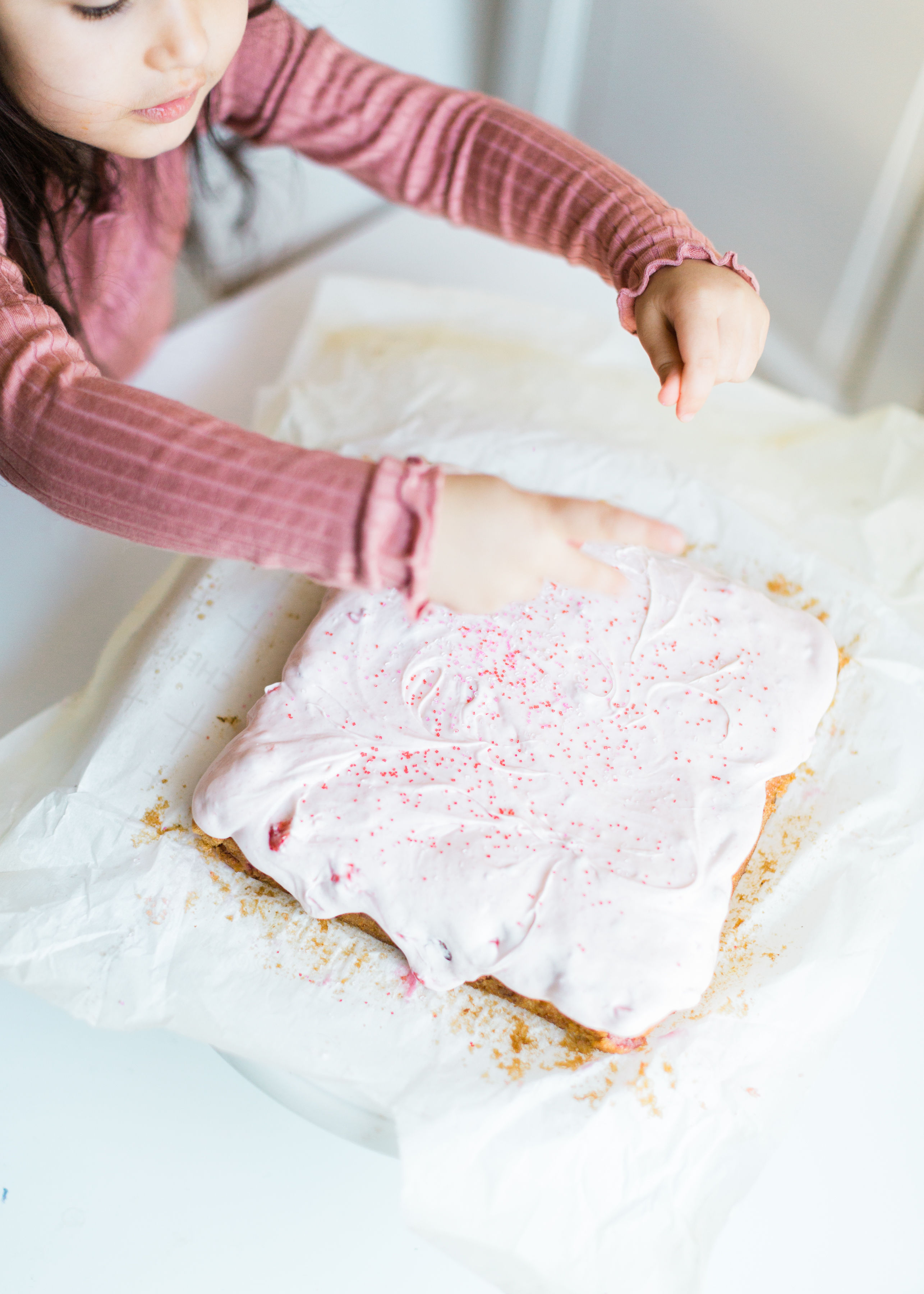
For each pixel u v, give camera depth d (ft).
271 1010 2.34
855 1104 2.37
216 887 2.45
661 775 2.40
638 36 3.40
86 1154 2.33
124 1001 2.35
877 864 2.47
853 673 2.66
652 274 2.44
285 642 2.68
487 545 2.06
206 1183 2.32
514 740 2.43
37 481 2.23
